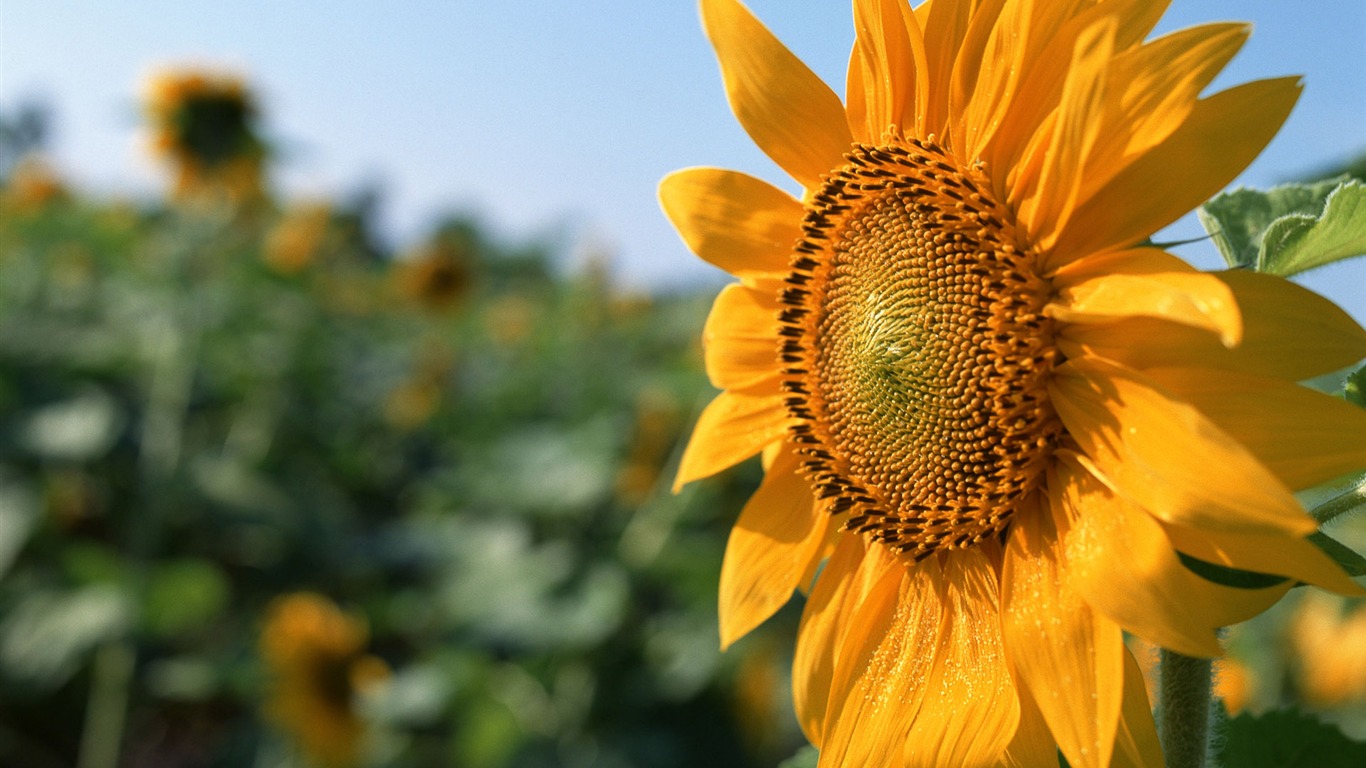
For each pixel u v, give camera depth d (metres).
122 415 1.48
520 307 3.08
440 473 1.84
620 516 1.39
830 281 0.40
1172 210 0.31
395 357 2.49
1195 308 0.28
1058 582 0.32
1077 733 0.30
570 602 1.18
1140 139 0.31
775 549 0.40
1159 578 0.29
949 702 0.34
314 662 1.10
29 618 1.14
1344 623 0.76
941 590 0.36
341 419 2.05
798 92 0.39
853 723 0.36
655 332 2.48
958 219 0.36
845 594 0.39
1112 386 0.31
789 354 0.40
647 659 1.20
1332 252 0.33
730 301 0.42
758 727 1.18
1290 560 0.29
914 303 0.36
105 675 1.14
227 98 1.39
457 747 1.08
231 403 1.84
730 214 0.42
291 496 1.56
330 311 2.41
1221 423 0.29
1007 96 0.34
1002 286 0.35
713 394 1.31
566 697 1.17
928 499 0.36
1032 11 0.33
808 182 0.40
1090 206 0.33
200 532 1.48
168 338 1.35
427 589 1.43
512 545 1.31
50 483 1.44
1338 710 0.73
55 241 2.27
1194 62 0.30
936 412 0.36
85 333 1.67
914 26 0.36
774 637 1.29
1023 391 0.34
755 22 0.40
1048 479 0.33
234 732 1.20
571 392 2.19
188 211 1.42
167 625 1.14
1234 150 0.31
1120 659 0.30
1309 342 0.29
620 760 1.11
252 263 1.64
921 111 0.37
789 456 0.41
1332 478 0.29
